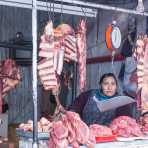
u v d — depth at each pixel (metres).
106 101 4.31
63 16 6.34
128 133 3.57
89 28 6.24
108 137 3.41
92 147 3.23
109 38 4.00
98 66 6.07
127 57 5.42
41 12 6.32
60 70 3.74
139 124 4.00
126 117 3.76
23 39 6.23
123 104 4.32
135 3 5.53
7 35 6.89
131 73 5.23
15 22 6.93
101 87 4.38
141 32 5.35
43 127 3.35
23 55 6.38
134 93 5.06
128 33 5.63
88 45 6.25
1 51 6.63
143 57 4.28
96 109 4.41
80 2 3.57
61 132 3.13
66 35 3.86
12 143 4.60
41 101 6.43
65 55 3.88
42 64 3.48
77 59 3.95
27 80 6.93
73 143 3.15
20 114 7.04
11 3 4.23
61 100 6.06
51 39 3.52
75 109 4.57
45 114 6.00
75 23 6.23
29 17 6.86
